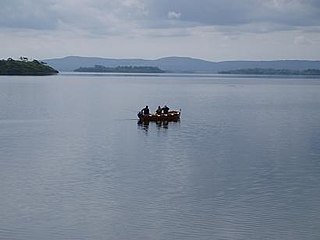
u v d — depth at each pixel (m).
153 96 148.00
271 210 31.95
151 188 36.75
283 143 57.09
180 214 31.23
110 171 42.00
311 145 55.72
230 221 30.11
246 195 35.16
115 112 94.75
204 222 29.88
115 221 30.06
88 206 32.62
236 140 59.19
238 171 42.28
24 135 62.41
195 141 58.16
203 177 40.06
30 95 141.12
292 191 36.12
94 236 27.97
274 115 91.88
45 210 31.80
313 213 31.47
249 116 89.38
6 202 33.25
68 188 36.62
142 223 29.73
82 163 45.12
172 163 45.38
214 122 78.38
